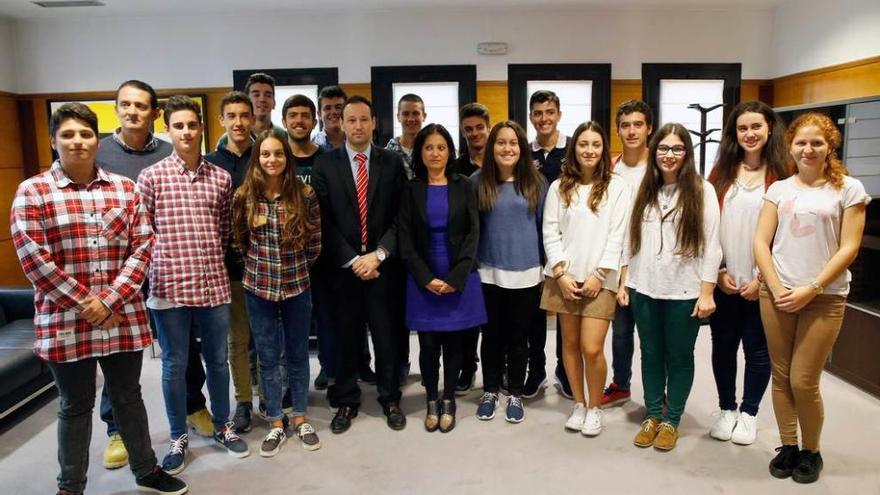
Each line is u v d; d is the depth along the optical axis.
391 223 2.87
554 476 2.46
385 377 2.94
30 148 5.31
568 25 5.13
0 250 5.08
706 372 3.59
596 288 2.66
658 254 2.58
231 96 2.78
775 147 2.50
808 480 2.37
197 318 2.54
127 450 2.32
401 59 5.16
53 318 2.06
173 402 2.53
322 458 2.65
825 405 3.09
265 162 2.53
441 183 2.84
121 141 2.66
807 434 2.39
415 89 5.20
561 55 5.16
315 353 4.20
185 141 2.40
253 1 4.72
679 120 5.25
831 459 2.55
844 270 2.21
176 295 2.41
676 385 2.66
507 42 5.14
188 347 2.55
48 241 2.04
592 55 5.16
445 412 2.92
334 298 2.90
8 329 3.51
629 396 3.22
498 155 2.80
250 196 2.55
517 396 3.02
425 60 5.15
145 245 2.21
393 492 2.37
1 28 5.06
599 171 2.73
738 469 2.49
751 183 2.56
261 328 2.67
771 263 2.35
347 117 2.78
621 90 5.21
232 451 2.67
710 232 2.49
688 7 5.11
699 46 5.18
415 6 5.00
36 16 5.04
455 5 4.99
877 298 3.32
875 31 4.13
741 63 5.22
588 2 4.95
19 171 5.29
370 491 2.38
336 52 5.15
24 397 3.14
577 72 5.16
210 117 5.23
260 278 2.60
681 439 2.76
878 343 3.15
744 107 2.55
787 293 2.27
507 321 3.00
